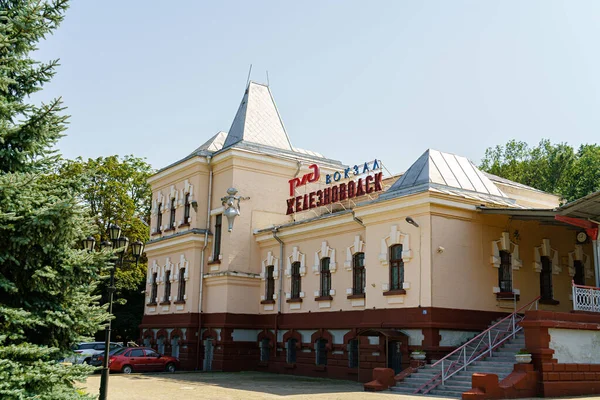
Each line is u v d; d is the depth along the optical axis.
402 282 23.50
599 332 19.55
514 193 35.78
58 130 13.48
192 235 34.19
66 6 13.90
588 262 27.41
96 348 35.62
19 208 12.10
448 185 24.19
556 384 17.84
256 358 32.22
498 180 35.50
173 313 35.25
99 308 14.18
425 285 22.33
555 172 53.84
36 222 11.86
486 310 23.55
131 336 48.62
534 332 18.19
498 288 24.05
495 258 24.09
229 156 33.66
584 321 19.20
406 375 20.83
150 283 38.91
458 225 23.47
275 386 23.23
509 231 24.86
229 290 32.06
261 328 32.16
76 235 13.02
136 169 51.12
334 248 28.00
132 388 22.53
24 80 13.90
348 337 26.12
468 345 22.12
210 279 33.38
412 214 23.38
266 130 36.78
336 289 27.48
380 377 20.67
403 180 25.25
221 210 33.94
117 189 47.06
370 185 28.38
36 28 13.43
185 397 19.39
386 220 24.53
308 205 32.31
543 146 58.41
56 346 13.39
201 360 33.06
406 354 22.45
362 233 26.52
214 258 34.06
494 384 17.02
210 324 32.78
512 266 24.53
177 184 37.75
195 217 34.81
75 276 13.34
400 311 23.16
